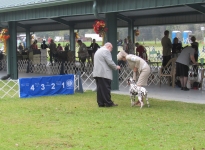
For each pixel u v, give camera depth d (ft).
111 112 29.60
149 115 28.25
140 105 32.42
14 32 55.42
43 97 37.83
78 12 40.63
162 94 39.45
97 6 38.27
